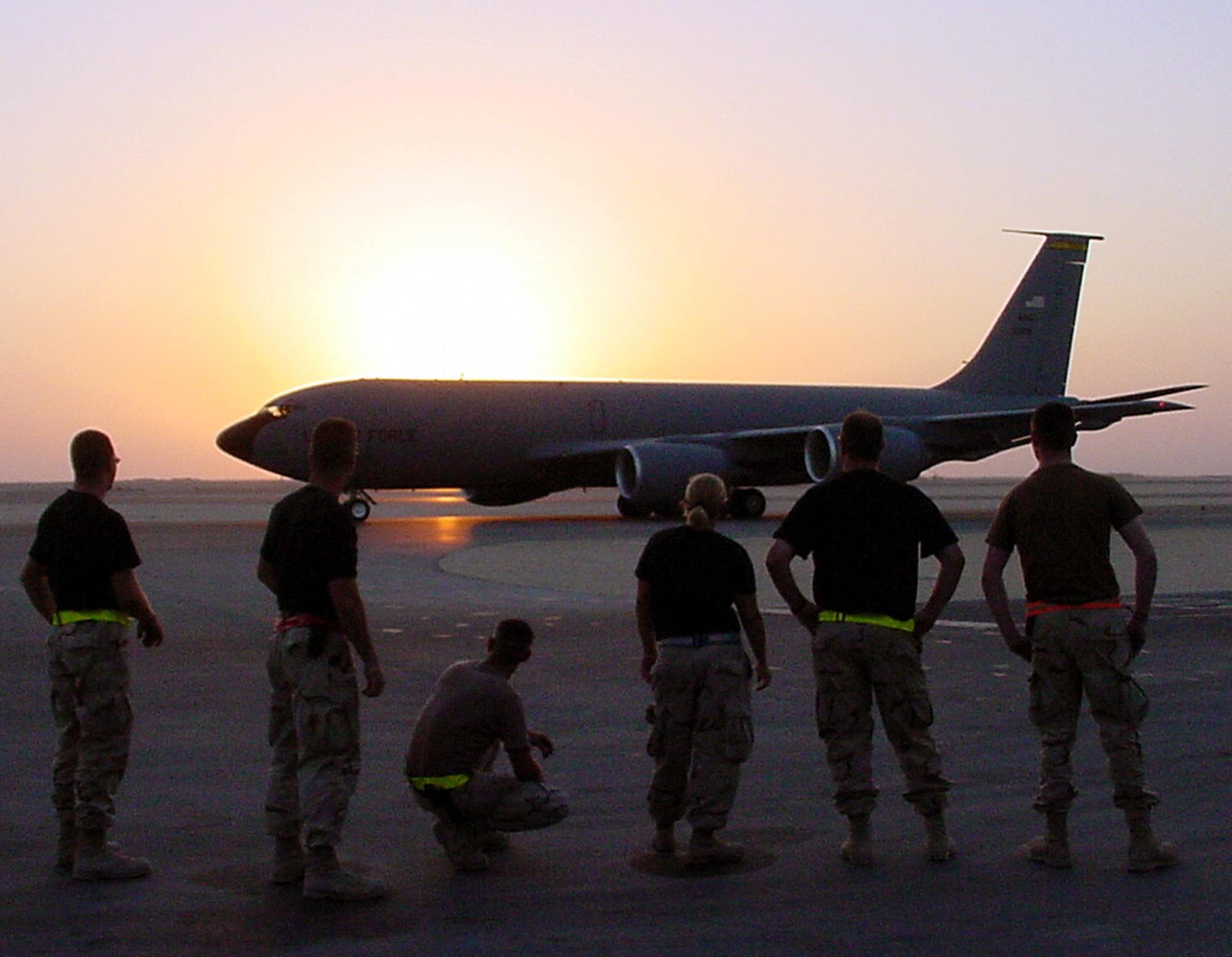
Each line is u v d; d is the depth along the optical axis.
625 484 36.62
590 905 5.57
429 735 6.11
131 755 8.43
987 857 6.29
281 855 5.94
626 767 8.19
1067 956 4.91
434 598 18.19
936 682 11.34
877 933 5.19
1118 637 6.13
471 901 5.64
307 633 5.87
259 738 8.98
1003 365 46.53
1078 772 8.04
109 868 5.95
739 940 5.12
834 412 43.03
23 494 110.88
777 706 10.30
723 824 6.18
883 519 6.32
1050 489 6.29
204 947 5.05
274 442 35.16
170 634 14.38
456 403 37.16
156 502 75.31
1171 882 5.85
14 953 4.97
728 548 6.40
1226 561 25.16
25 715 9.80
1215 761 8.27
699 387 41.53
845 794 6.22
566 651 13.15
